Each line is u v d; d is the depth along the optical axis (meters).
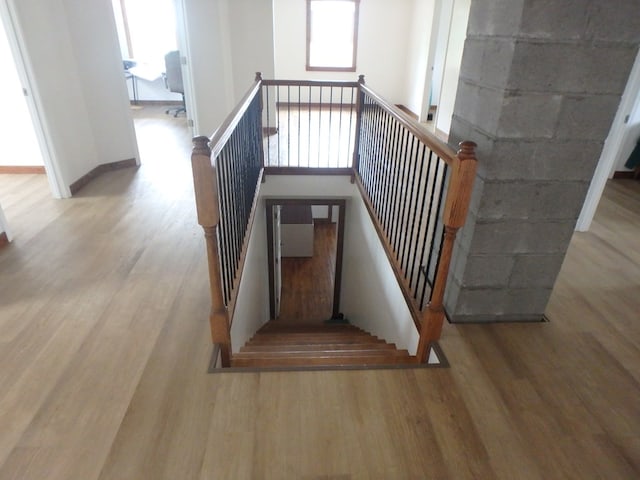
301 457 1.46
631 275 2.74
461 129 2.12
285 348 2.61
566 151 1.83
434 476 1.41
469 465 1.45
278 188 4.36
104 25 4.14
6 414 1.61
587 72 1.67
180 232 3.19
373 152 3.43
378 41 7.30
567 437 1.57
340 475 1.41
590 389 1.79
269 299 5.37
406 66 7.45
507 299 2.17
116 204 3.70
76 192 3.96
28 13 3.37
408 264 2.51
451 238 1.75
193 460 1.44
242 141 2.79
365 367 1.86
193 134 5.48
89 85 4.17
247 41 5.08
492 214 1.95
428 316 1.97
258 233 4.08
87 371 1.83
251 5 4.91
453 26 5.31
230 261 2.31
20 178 4.27
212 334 1.95
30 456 1.45
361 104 3.91
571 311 2.33
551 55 1.64
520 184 1.89
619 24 1.60
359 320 4.33
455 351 1.99
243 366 2.07
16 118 4.15
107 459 1.44
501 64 1.71
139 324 2.16
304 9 7.04
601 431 1.59
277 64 7.37
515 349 2.02
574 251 3.05
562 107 1.74
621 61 1.66
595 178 3.18
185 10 4.76
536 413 1.66
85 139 4.20
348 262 5.00
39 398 1.69
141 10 7.66
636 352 2.03
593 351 2.02
